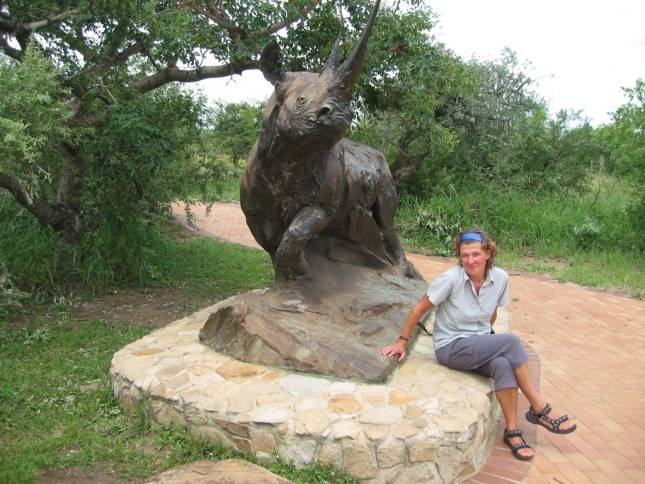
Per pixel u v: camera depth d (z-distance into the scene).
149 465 3.29
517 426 3.73
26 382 4.27
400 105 7.26
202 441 3.41
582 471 3.39
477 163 12.75
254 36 6.09
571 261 9.38
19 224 6.86
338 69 3.35
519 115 12.50
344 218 4.82
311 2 6.11
